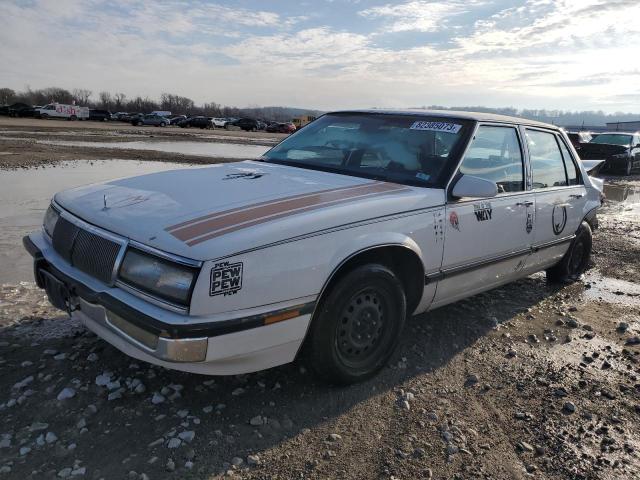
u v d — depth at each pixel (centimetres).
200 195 304
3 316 395
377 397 315
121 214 284
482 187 337
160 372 323
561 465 265
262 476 244
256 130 6900
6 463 241
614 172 1808
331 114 463
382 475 249
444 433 283
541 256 468
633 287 558
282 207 288
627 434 293
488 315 455
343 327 306
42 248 324
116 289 267
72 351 343
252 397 305
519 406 316
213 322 244
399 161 375
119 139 3053
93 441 259
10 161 1477
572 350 396
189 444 261
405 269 344
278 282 262
